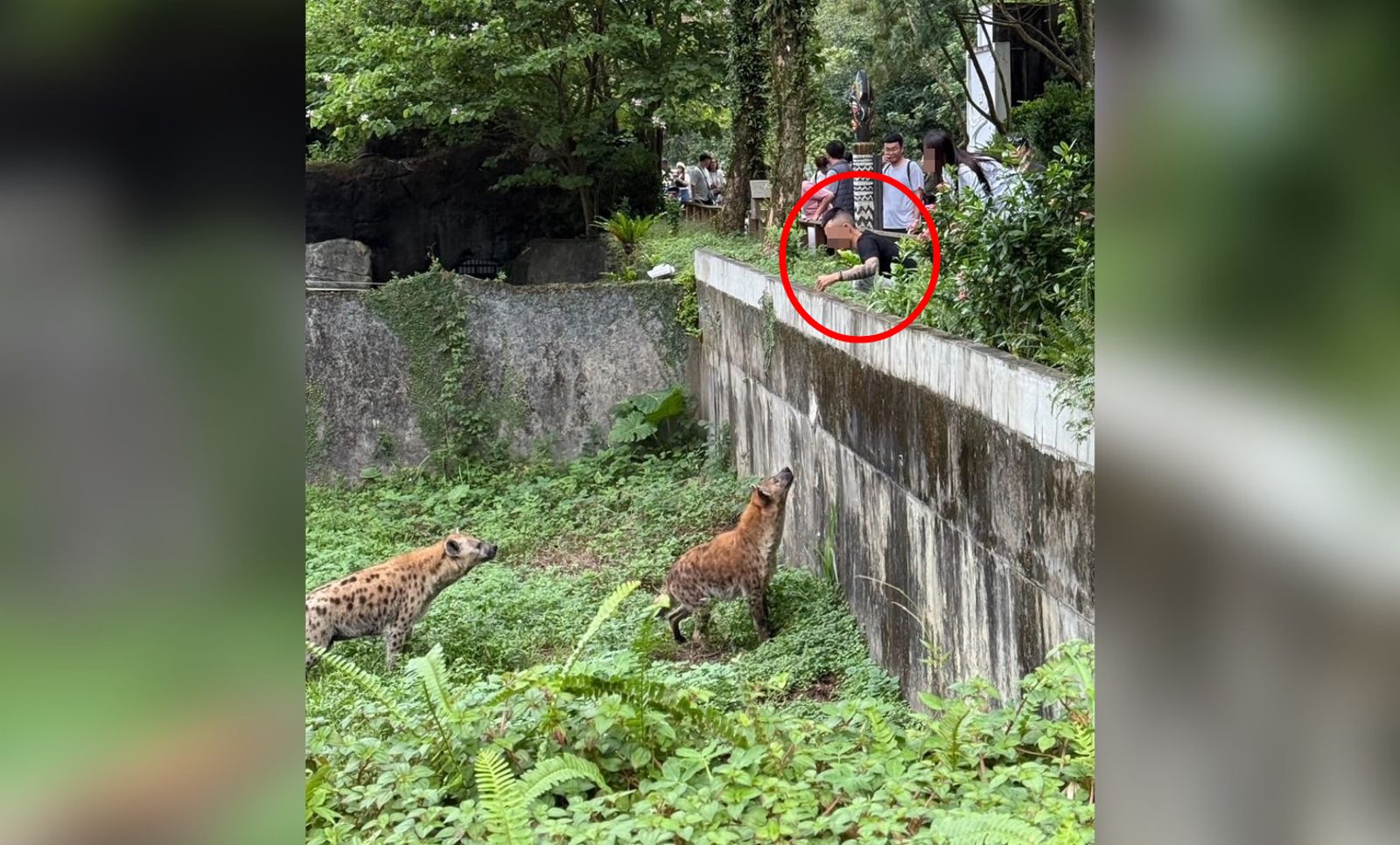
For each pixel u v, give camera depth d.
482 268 19.75
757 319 11.21
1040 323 6.02
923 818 3.41
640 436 14.33
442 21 18.19
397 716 4.26
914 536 6.64
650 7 18.36
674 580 8.69
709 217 18.59
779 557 10.29
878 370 7.32
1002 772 3.63
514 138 19.73
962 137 16.11
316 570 11.38
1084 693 3.84
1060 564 4.58
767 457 10.89
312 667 7.11
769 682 5.12
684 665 8.21
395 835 3.49
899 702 6.76
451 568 8.88
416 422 14.77
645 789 3.72
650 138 20.36
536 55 17.52
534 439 14.92
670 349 15.02
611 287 15.00
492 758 3.40
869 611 7.66
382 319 14.76
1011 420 5.14
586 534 12.09
